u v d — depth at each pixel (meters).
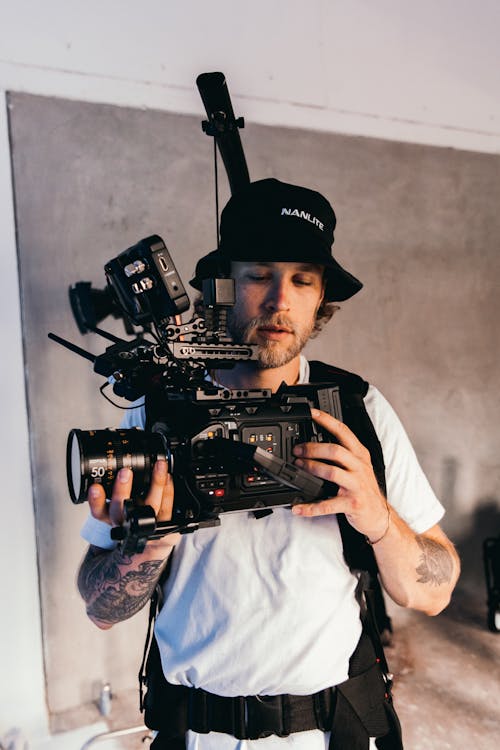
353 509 0.95
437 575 1.11
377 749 1.15
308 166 2.64
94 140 2.30
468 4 2.95
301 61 2.61
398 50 2.80
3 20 2.15
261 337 1.07
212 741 1.01
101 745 2.10
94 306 2.18
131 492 0.87
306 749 1.00
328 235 1.14
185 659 1.00
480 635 2.74
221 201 2.51
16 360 2.18
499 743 2.09
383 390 2.79
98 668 2.30
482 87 3.00
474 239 3.00
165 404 0.94
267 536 1.03
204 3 2.44
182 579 1.04
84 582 1.08
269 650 0.98
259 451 0.83
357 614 1.08
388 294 2.80
